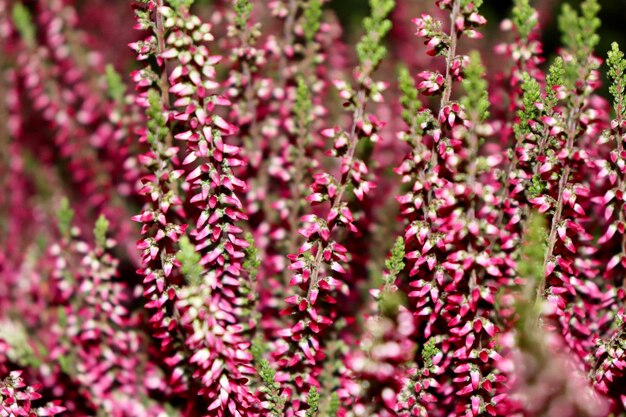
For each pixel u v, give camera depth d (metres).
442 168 0.50
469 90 0.48
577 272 0.52
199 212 0.54
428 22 0.49
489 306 0.52
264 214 0.60
